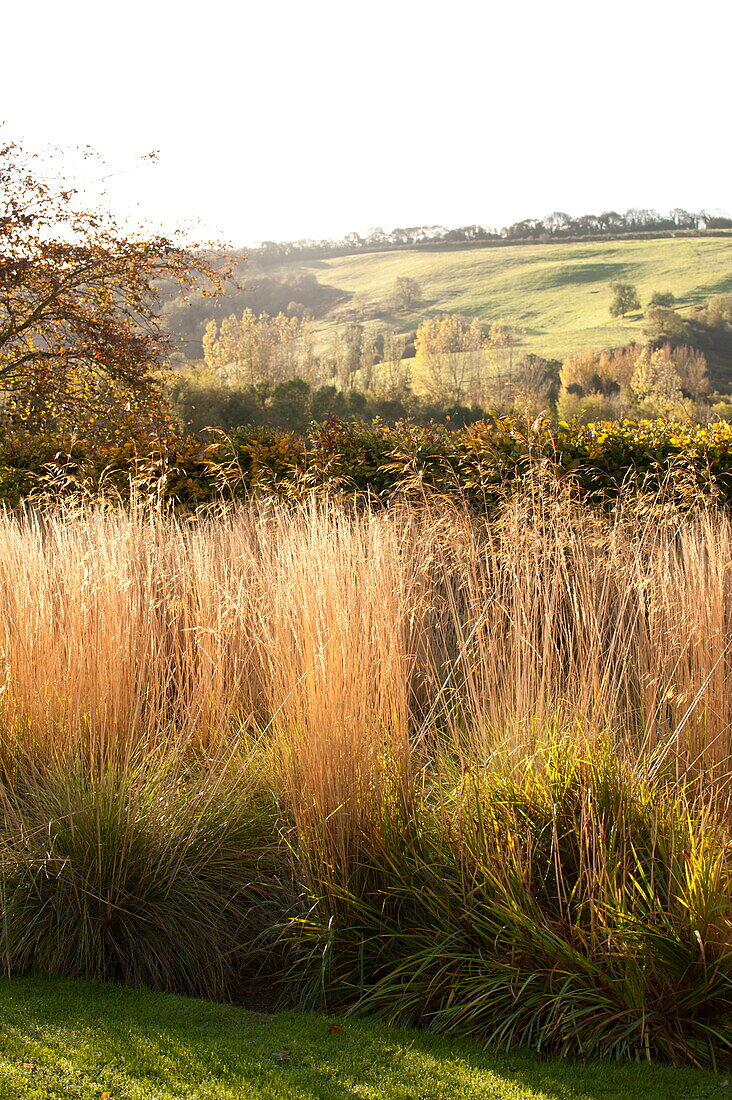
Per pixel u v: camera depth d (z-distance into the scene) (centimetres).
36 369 1381
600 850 256
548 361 6306
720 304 7806
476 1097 209
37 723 357
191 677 402
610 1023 236
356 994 266
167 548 464
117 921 283
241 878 302
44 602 387
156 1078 215
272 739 344
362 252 14762
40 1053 226
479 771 294
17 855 291
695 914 237
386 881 283
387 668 309
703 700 309
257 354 5278
